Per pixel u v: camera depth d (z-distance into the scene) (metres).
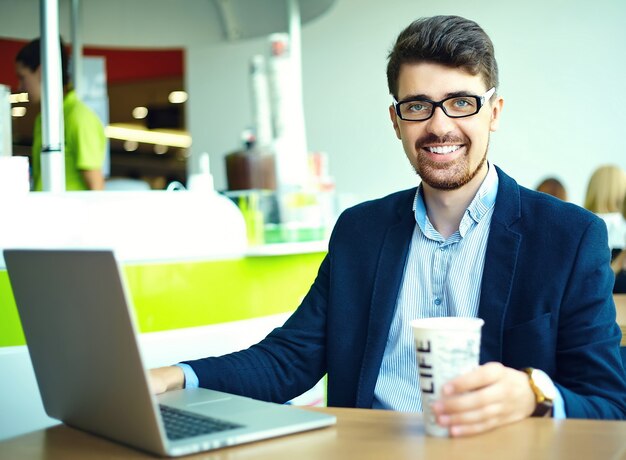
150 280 2.12
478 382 1.00
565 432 1.02
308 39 6.84
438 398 1.00
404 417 1.13
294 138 3.46
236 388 1.42
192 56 7.22
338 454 0.95
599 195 5.03
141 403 0.95
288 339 1.54
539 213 1.42
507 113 6.14
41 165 2.30
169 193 2.23
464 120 1.41
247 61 6.96
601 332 1.33
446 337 0.99
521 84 6.07
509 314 1.38
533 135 6.05
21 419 1.95
